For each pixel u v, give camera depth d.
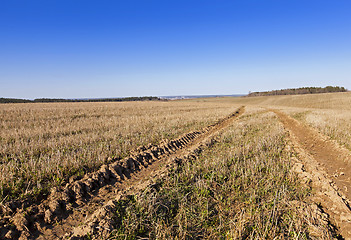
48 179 5.86
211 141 11.03
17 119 18.83
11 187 5.06
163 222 4.33
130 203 4.82
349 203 5.24
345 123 17.02
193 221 4.48
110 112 27.88
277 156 8.86
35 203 4.79
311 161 8.43
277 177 6.51
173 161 7.62
